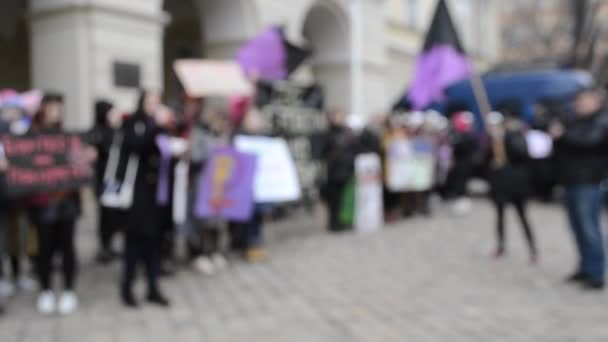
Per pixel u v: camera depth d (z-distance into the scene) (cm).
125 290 517
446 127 1317
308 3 1658
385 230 946
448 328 452
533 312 494
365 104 1927
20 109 576
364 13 1911
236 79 684
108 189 506
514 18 5594
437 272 645
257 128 764
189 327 461
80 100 1065
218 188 648
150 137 494
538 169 1220
